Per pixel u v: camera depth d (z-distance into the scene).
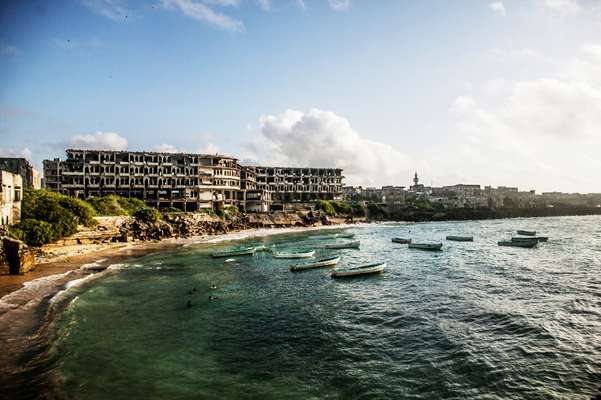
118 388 23.92
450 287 50.00
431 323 35.84
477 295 45.62
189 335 33.41
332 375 25.95
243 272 61.94
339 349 30.33
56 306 38.88
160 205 126.88
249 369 26.91
